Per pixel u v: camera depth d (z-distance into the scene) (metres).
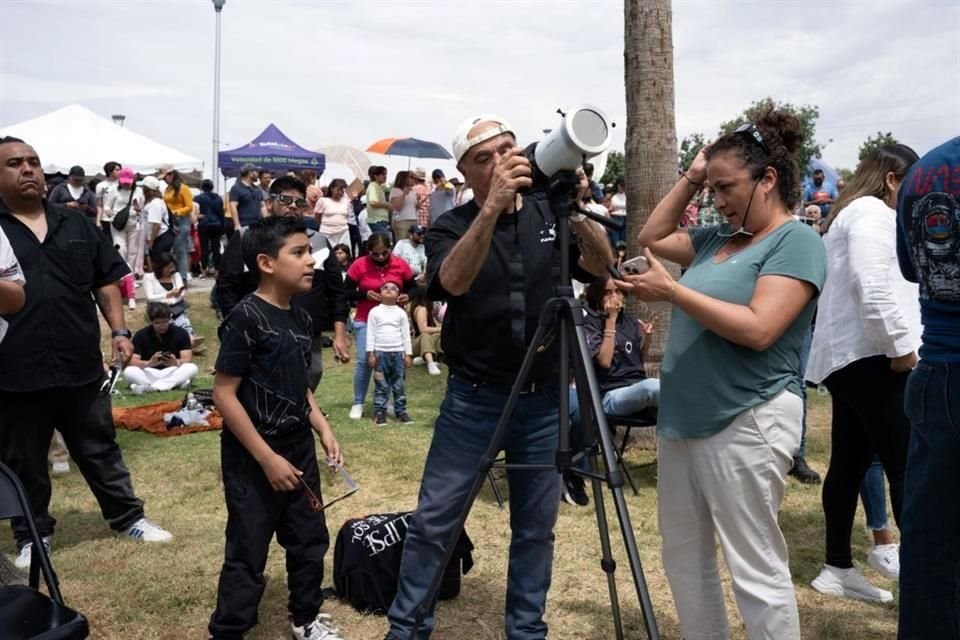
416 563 2.83
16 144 3.81
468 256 2.46
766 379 2.43
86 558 3.98
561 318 2.38
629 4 5.54
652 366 5.68
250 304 2.96
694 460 2.54
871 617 3.40
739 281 2.45
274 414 2.96
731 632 3.28
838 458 3.55
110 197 12.55
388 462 5.77
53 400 3.95
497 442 2.46
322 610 3.43
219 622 2.92
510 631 2.90
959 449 2.14
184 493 5.14
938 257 2.13
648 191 5.54
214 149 19.50
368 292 7.05
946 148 2.14
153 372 8.38
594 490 2.59
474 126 2.67
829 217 3.54
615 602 2.61
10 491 2.47
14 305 2.87
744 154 2.44
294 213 4.44
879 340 3.10
